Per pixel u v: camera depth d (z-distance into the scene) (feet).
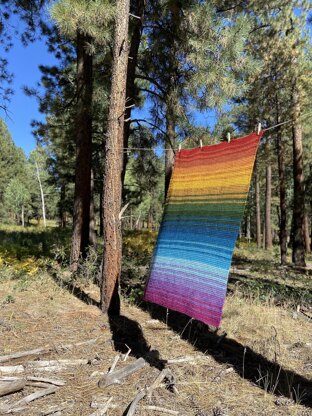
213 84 22.22
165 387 10.75
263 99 42.68
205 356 13.03
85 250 26.18
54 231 69.26
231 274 32.42
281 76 40.93
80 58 26.76
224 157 12.64
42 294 19.83
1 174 139.95
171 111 28.09
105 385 10.61
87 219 26.40
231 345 14.07
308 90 41.27
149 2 26.17
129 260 29.07
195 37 22.88
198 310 11.51
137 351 13.21
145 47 30.63
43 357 12.34
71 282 22.26
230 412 9.67
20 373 11.15
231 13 25.89
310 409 9.92
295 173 44.32
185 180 14.08
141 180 38.52
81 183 26.50
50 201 147.23
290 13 38.93
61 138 43.37
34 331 14.56
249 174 11.39
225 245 11.37
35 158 128.88
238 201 11.44
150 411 9.52
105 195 17.34
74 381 10.93
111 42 22.86
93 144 41.24
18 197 125.70
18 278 22.77
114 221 17.28
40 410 9.37
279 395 10.61
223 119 25.96
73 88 33.24
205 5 22.31
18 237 48.98
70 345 13.21
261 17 36.88
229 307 18.75
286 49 39.75
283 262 45.73
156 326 16.10
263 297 20.81
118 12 17.33
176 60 26.91
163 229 14.20
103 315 16.87
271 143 53.62
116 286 17.22
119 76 17.38
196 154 14.06
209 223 12.19
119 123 17.47
